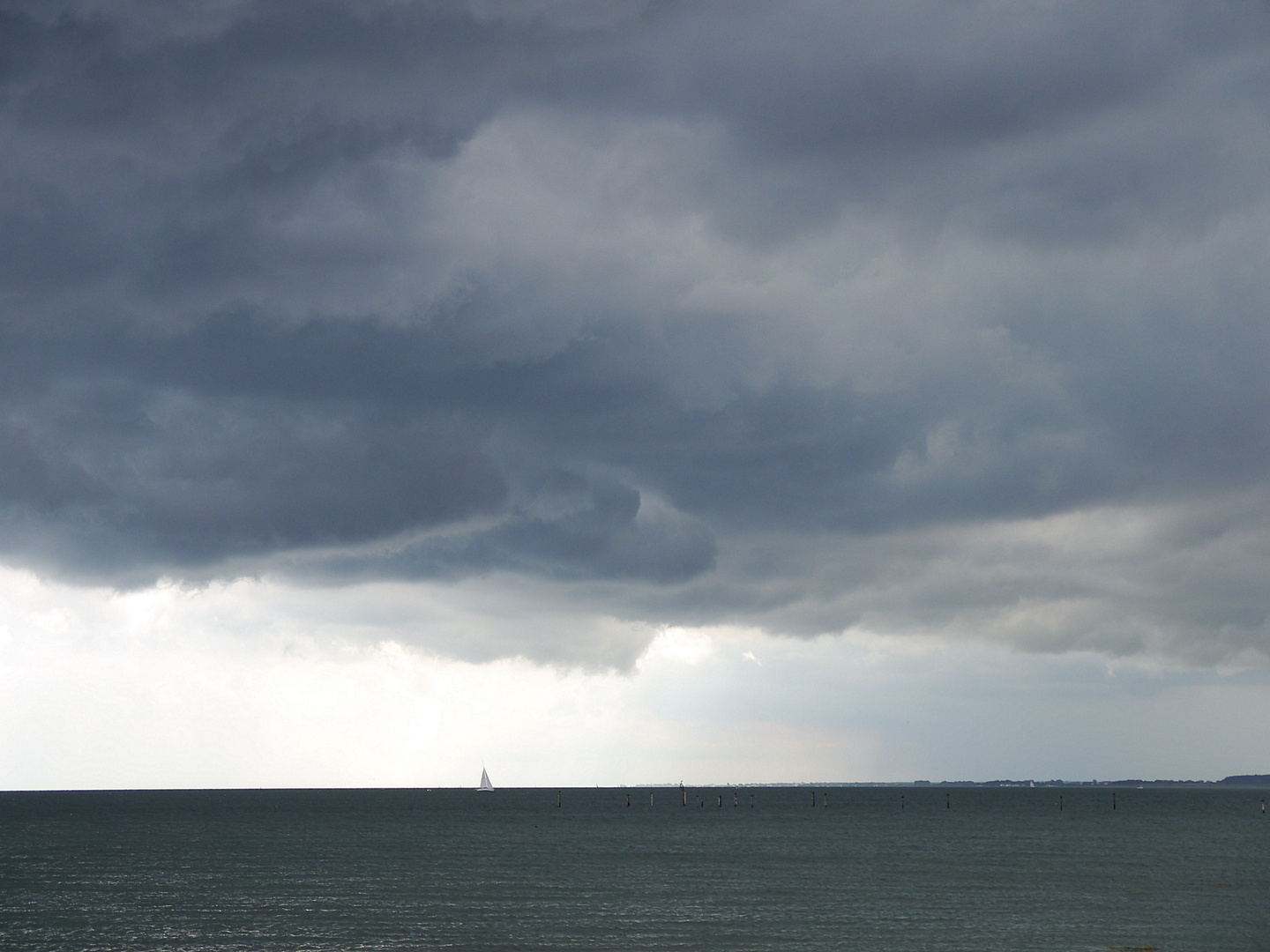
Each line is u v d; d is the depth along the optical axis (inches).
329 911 2910.9
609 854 4643.2
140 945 2471.7
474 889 3346.5
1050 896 3161.9
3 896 3245.6
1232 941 2422.5
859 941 2450.8
